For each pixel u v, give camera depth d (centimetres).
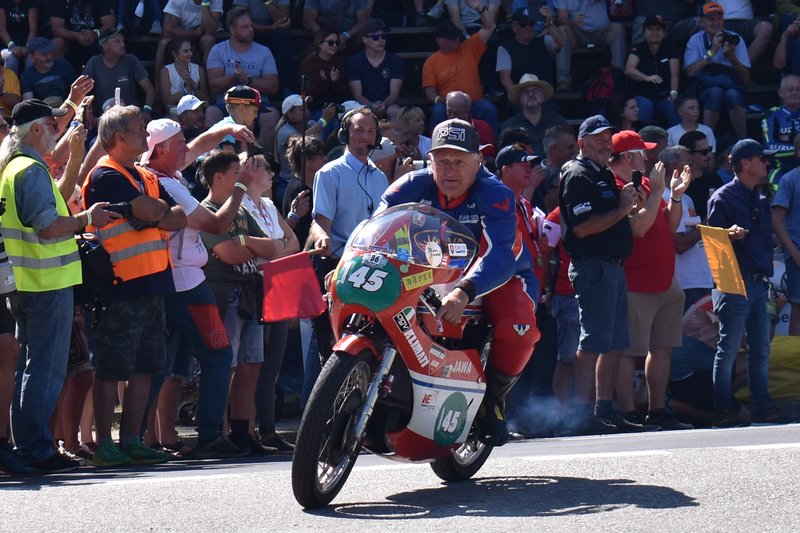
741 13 2955
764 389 1967
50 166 1567
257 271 1602
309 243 1645
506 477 1102
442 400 1013
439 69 2691
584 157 1764
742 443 1270
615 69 2712
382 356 980
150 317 1420
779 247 2231
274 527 862
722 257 1889
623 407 1880
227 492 1031
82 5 2808
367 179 1692
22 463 1319
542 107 2581
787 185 2192
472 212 1072
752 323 1961
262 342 1620
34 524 903
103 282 1383
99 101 2595
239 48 2642
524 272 1127
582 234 1741
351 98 2658
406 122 2020
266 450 1622
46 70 2580
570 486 1012
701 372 1989
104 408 1410
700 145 2317
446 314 999
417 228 988
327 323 1639
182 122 2200
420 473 1151
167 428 1582
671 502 910
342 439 967
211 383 1527
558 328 1884
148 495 1023
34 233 1319
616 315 1777
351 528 845
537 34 2802
